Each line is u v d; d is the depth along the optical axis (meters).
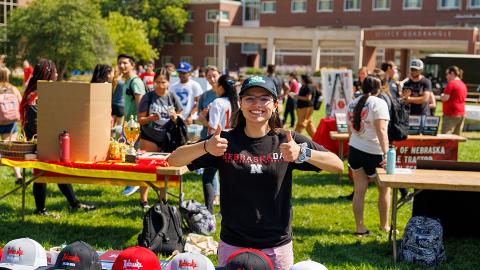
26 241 2.99
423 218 5.68
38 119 5.79
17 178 8.49
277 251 3.09
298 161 3.04
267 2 62.88
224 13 68.50
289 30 51.69
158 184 5.86
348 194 8.74
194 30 69.06
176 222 5.65
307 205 7.96
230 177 3.07
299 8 61.19
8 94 8.49
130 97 7.61
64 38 43.25
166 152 6.71
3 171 9.74
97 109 5.71
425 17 54.19
